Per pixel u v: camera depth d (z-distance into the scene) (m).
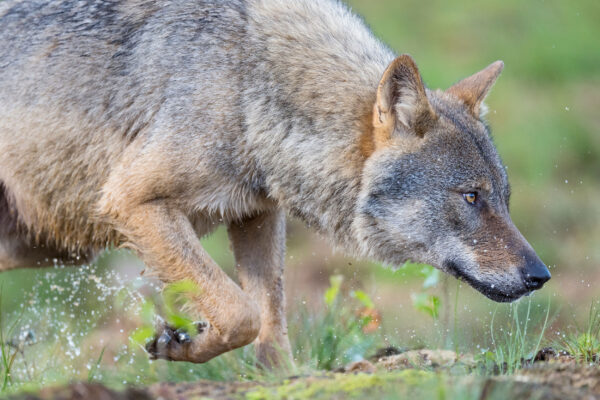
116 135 10.17
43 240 11.45
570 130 22.25
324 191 9.93
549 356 9.50
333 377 8.22
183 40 10.00
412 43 25.44
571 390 7.68
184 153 9.70
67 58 10.41
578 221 19.50
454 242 9.67
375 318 11.27
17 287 15.66
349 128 9.72
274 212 10.90
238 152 9.84
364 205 9.80
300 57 9.90
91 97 10.27
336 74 9.86
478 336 11.19
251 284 11.04
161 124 9.83
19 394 7.45
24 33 10.67
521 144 21.75
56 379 10.00
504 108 22.94
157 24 10.16
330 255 17.80
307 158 9.85
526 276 9.51
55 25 10.55
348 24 10.40
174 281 9.71
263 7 10.12
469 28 26.06
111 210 9.88
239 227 10.98
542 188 20.61
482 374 8.70
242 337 9.54
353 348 10.73
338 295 12.02
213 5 10.10
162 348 9.76
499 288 9.59
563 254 18.17
